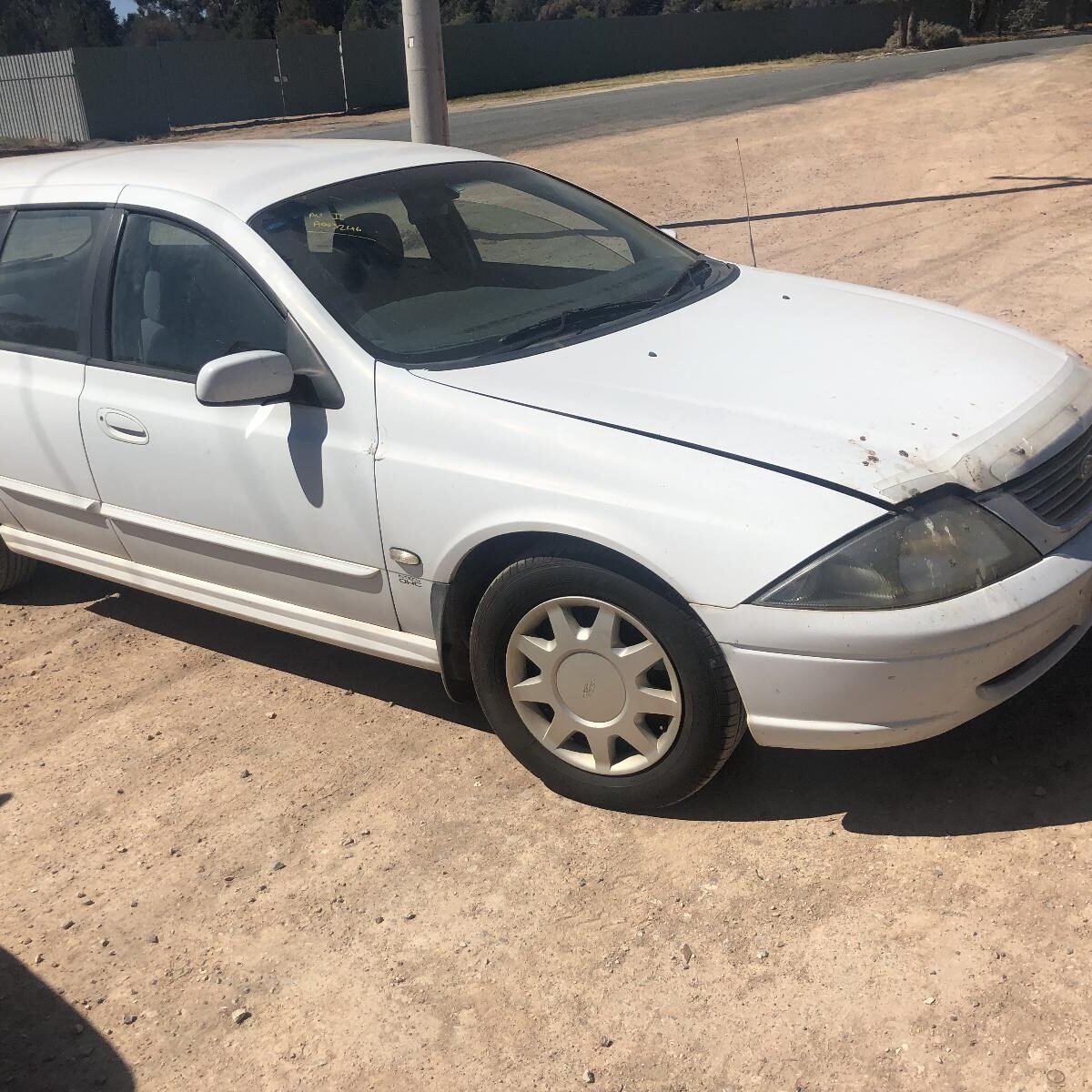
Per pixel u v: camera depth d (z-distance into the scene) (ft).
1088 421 10.35
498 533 9.77
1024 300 25.32
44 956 9.39
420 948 9.02
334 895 9.69
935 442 9.27
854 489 8.73
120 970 9.16
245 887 9.91
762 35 153.79
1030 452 9.37
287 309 11.03
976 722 10.90
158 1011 8.72
